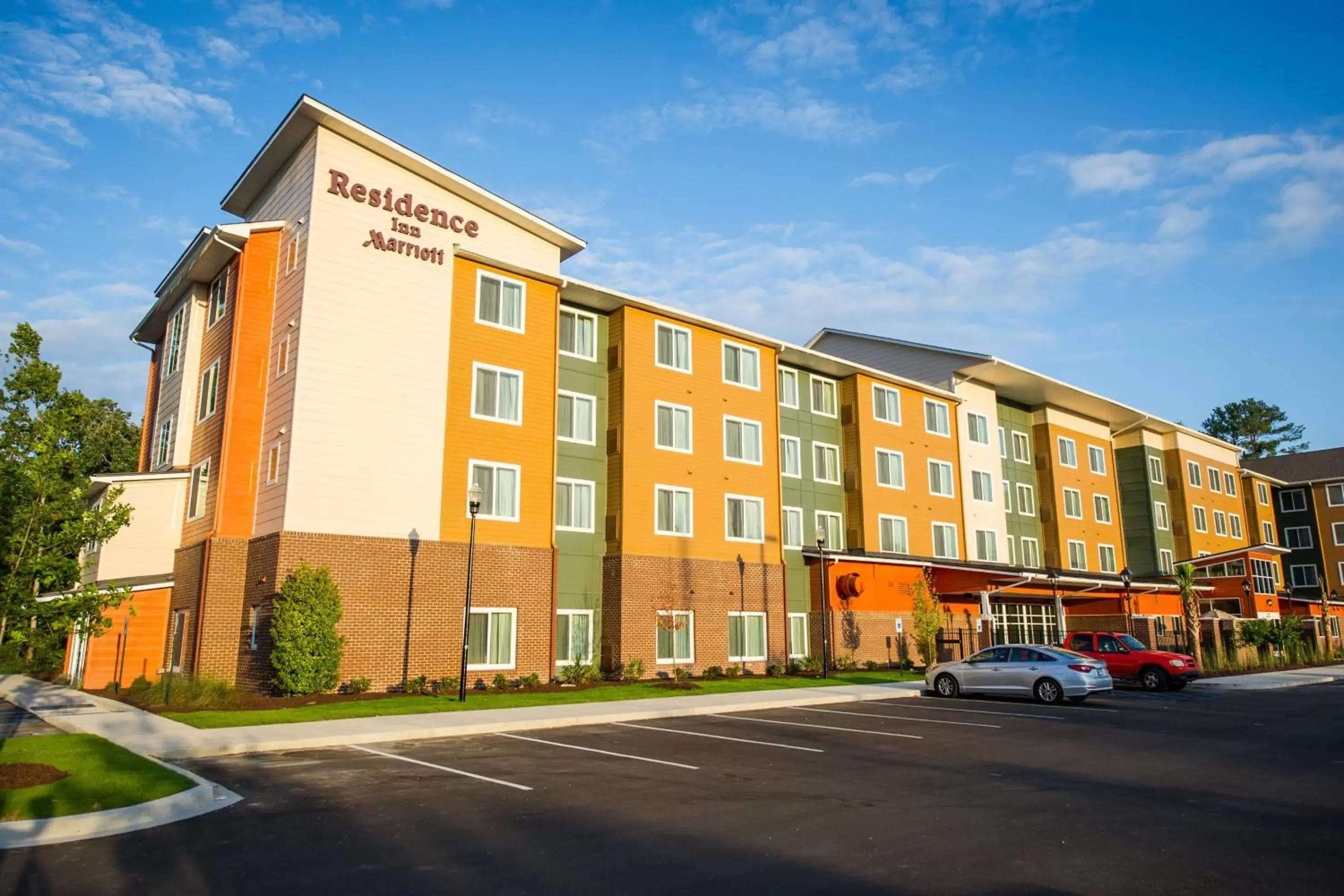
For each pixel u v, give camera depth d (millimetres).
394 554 23016
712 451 31625
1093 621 45656
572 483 28266
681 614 29203
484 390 25594
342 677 21656
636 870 7625
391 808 9953
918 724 17969
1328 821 9523
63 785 10344
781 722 18109
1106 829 9102
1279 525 70375
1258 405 93750
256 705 19062
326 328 22906
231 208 28594
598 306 29906
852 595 33656
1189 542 55312
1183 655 29734
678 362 31281
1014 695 23266
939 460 41219
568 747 14617
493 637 24500
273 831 8938
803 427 36438
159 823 9281
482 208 26703
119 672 23156
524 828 9055
